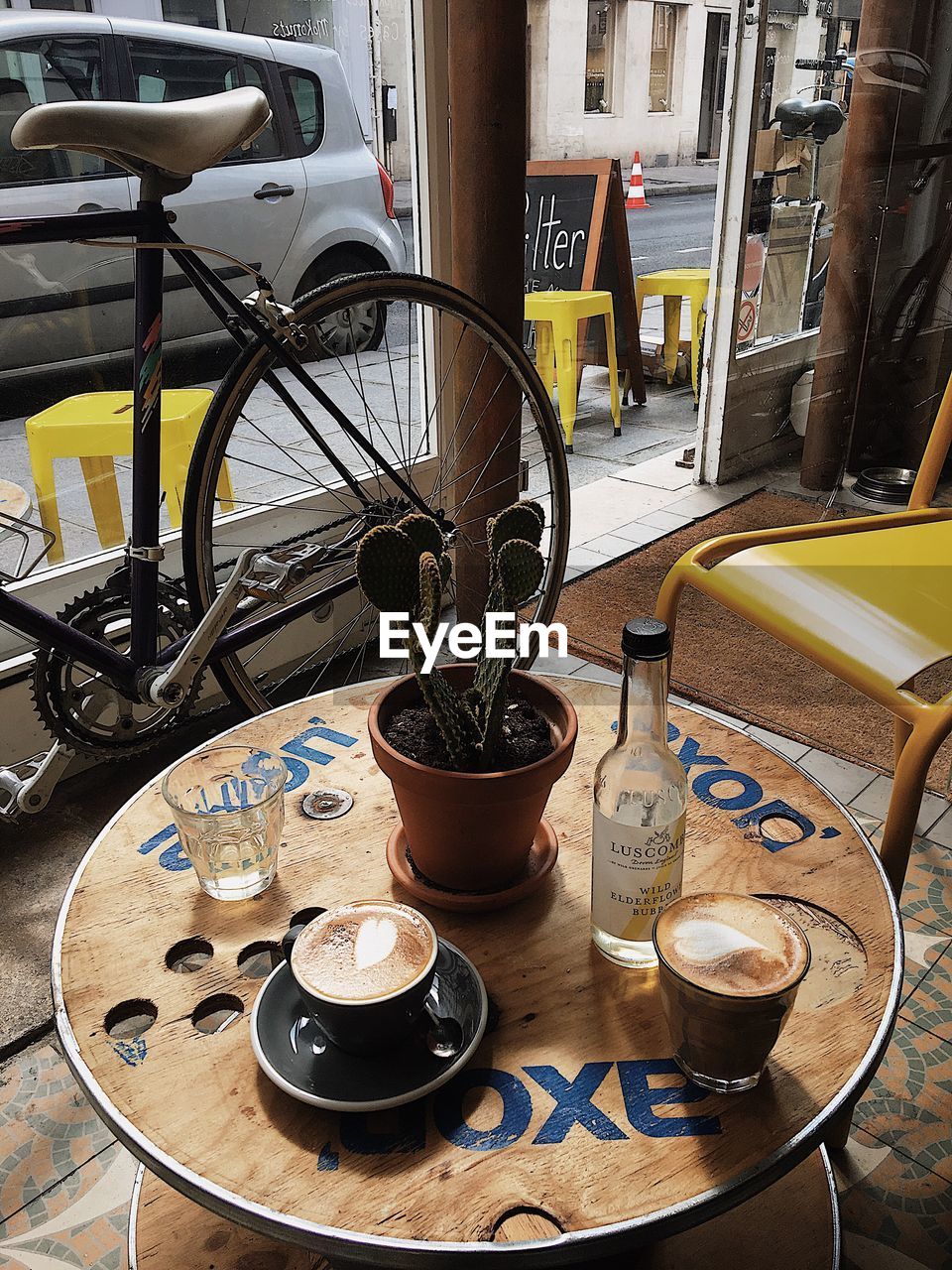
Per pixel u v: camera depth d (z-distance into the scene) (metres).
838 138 2.55
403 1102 0.62
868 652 1.09
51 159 1.56
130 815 0.92
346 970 0.63
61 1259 1.02
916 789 0.98
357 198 1.95
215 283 1.40
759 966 0.61
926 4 2.49
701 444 3.01
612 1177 0.59
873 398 2.87
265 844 0.80
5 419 1.63
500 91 1.74
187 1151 0.61
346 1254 0.56
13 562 1.54
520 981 0.74
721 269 2.79
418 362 2.10
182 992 0.73
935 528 1.38
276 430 1.85
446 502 2.12
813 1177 0.92
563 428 3.13
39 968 1.36
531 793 0.74
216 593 1.55
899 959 0.74
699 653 2.19
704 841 0.87
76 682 1.64
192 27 1.68
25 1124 1.16
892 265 2.72
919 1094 1.18
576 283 2.89
